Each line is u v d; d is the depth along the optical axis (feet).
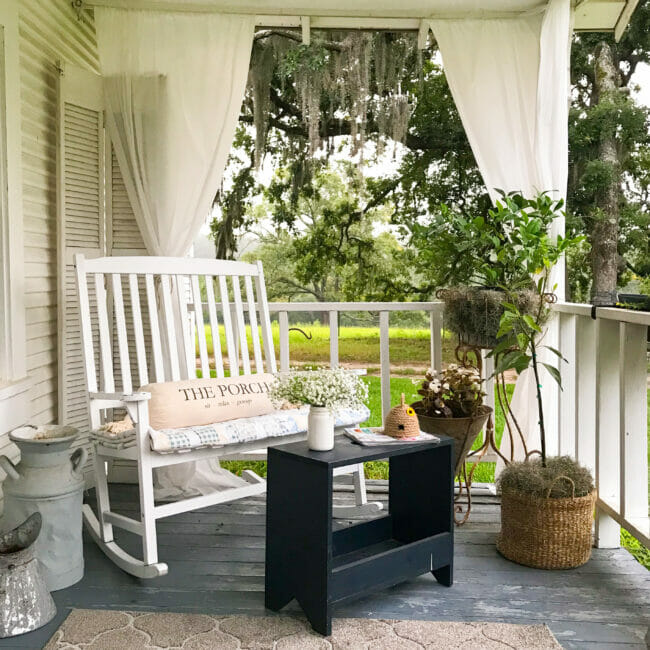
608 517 8.91
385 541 8.32
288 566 6.97
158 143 11.10
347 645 6.39
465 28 11.32
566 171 10.62
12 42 9.07
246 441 8.27
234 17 11.19
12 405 9.02
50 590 7.56
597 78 25.94
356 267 29.53
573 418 10.31
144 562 7.82
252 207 29.50
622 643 6.46
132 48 11.08
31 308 10.00
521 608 7.18
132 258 9.78
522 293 9.63
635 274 25.35
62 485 7.63
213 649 6.31
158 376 9.85
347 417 8.96
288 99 26.86
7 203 9.07
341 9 11.27
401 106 23.27
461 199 28.07
